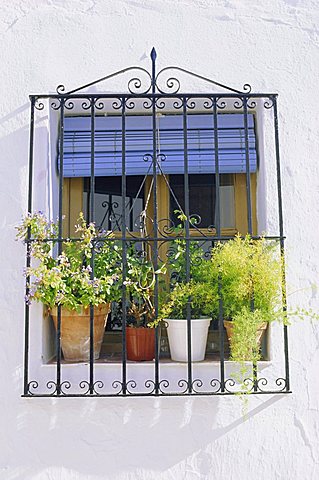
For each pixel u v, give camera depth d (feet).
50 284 7.79
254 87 8.91
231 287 7.98
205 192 9.77
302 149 8.80
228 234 9.58
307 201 8.68
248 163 8.43
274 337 8.33
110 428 8.17
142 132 9.26
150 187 9.75
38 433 8.17
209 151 9.19
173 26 9.02
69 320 8.27
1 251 8.54
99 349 8.57
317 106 8.90
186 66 8.94
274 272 7.92
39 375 8.27
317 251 8.57
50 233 8.38
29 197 8.35
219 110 9.29
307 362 8.32
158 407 8.21
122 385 7.98
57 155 9.38
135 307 8.61
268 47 9.01
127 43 8.97
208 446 8.16
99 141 9.21
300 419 8.22
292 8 9.12
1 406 8.22
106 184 9.78
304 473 8.13
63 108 8.52
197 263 8.59
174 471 8.12
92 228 8.19
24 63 8.93
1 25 9.02
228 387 8.25
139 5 9.07
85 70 8.91
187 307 8.18
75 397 8.20
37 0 9.07
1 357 8.32
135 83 8.66
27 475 8.11
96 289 8.00
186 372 8.27
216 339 9.41
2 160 8.72
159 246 8.92
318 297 8.46
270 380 8.25
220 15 9.07
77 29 9.00
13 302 8.43
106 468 8.12
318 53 9.03
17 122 8.80
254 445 8.16
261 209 8.98
